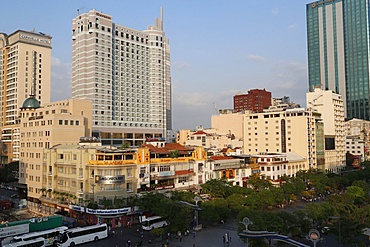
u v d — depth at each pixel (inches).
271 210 4301.2
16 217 4040.4
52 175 4229.8
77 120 4867.1
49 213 4079.7
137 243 2933.1
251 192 4119.1
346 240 2605.8
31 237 2903.5
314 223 3016.7
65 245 2928.2
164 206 3142.2
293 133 6752.0
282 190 4335.6
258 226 2586.1
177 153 4397.1
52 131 4579.2
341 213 3031.5
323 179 5172.2
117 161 3627.0
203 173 4648.1
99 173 3612.2
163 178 4097.0
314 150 6806.1
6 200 4702.3
